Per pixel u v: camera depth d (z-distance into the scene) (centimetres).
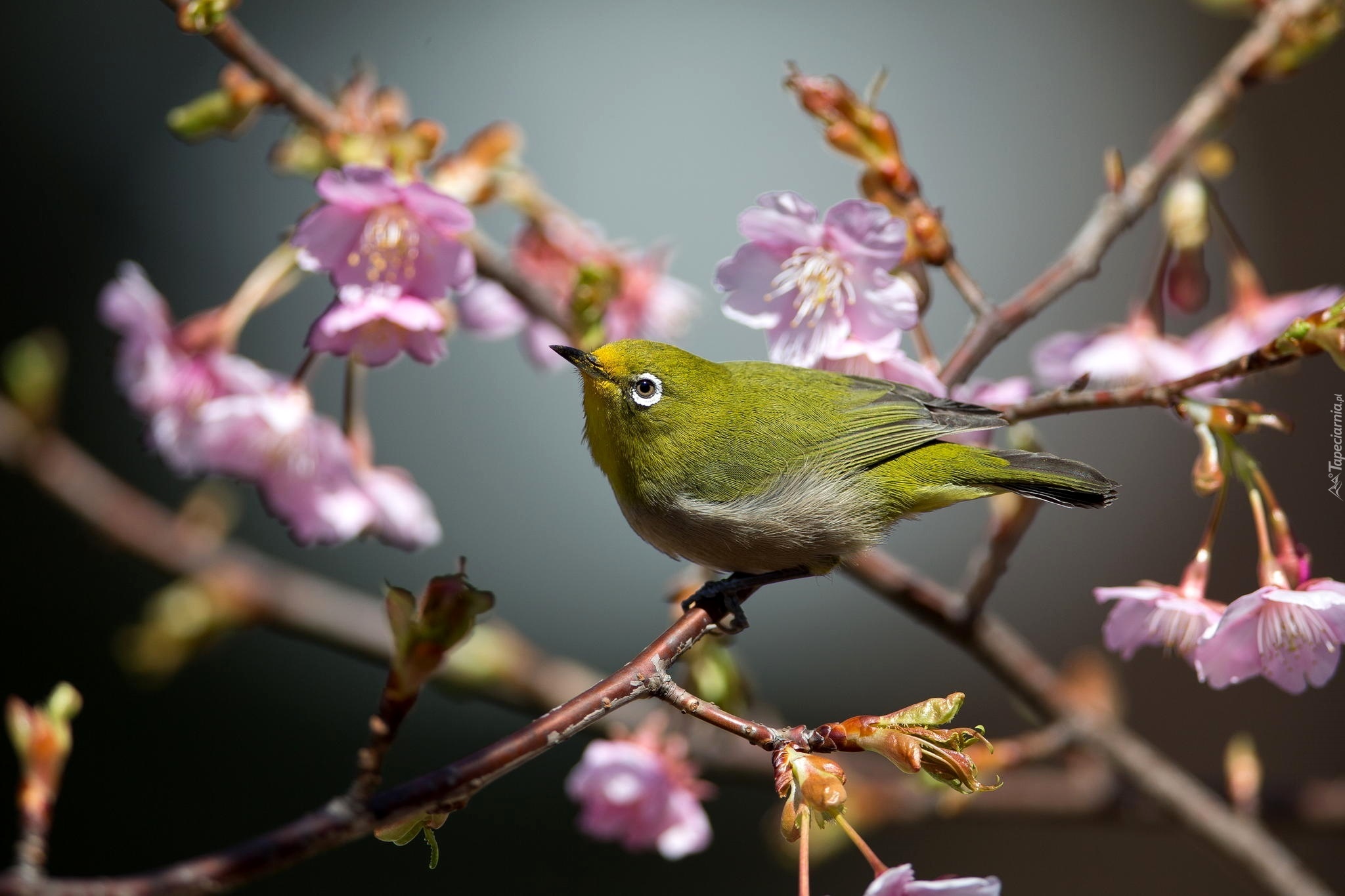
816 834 954
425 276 726
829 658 1585
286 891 1412
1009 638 888
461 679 885
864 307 756
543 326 952
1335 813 927
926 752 523
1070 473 788
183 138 794
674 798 842
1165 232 852
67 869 1401
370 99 814
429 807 505
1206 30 1789
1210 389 846
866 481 791
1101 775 965
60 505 939
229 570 963
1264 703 1557
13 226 1608
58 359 950
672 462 792
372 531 870
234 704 1519
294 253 822
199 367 809
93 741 1468
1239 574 1570
